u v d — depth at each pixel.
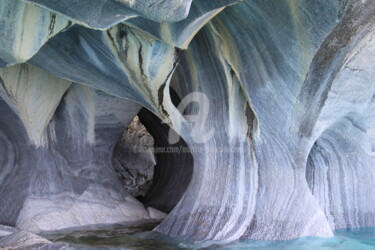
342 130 6.27
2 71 5.86
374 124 6.34
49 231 5.96
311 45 4.74
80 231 6.00
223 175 5.66
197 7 3.91
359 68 5.12
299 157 5.55
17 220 6.05
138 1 3.11
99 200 6.96
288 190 5.46
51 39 4.63
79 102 6.92
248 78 5.26
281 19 4.69
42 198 6.40
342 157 6.61
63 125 6.91
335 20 4.48
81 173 7.04
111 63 4.94
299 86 5.08
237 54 5.21
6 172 6.56
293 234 5.23
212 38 5.32
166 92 5.26
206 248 4.89
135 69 4.94
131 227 6.38
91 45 4.75
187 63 5.78
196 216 5.60
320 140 6.38
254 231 5.29
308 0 4.45
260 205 5.44
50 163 6.69
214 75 5.59
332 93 5.26
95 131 7.25
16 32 3.68
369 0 4.35
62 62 4.99
